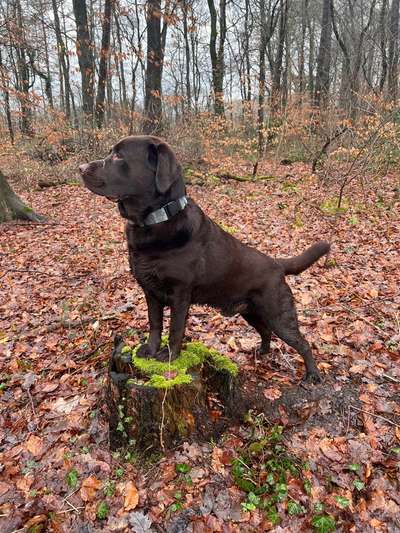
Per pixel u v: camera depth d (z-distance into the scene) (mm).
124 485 1126
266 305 1357
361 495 1101
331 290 2160
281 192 4375
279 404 1365
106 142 5445
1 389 1548
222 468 1157
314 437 1255
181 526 1029
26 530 1038
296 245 2912
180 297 1176
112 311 2023
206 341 1734
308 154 5684
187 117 5750
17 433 1348
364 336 1721
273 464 1160
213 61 8562
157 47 5895
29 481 1170
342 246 2832
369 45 8188
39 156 5902
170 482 1129
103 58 5668
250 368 1530
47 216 3992
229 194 4492
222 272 1229
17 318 2113
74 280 2496
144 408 1165
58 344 1825
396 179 4332
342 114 4863
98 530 1036
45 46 5824
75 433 1312
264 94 6375
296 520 1045
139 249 1129
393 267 2414
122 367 1266
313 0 11016
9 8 6566
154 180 1098
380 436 1257
